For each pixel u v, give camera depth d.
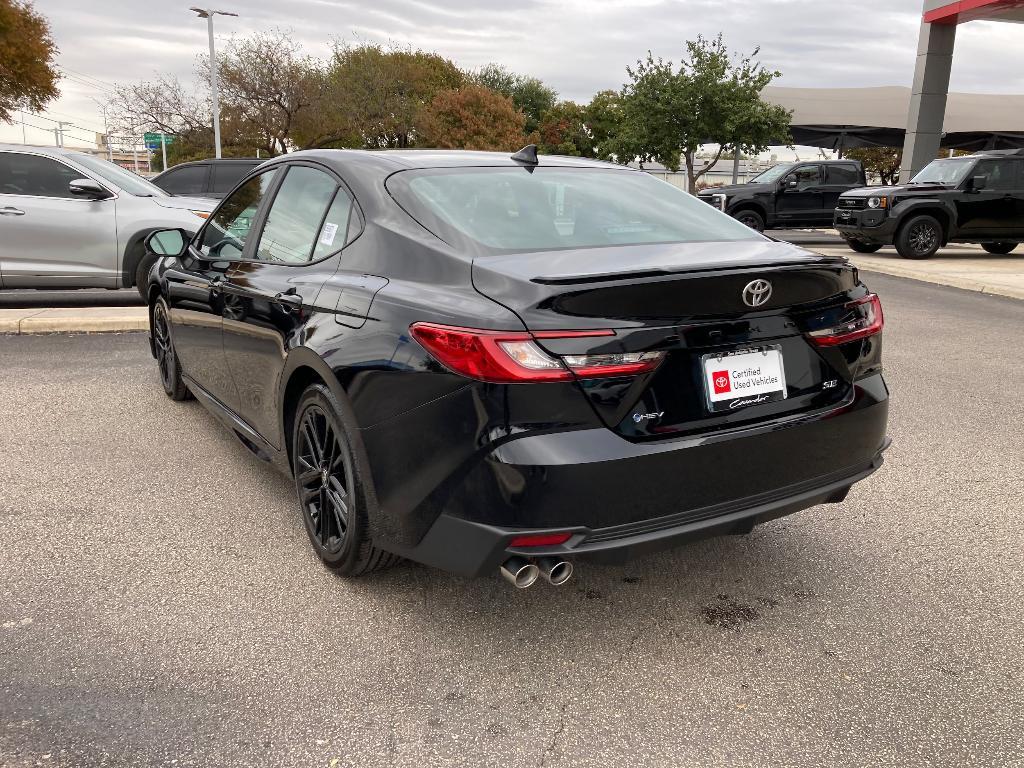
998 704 2.39
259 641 2.68
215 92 35.72
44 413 5.15
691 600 3.00
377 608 2.90
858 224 15.98
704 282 2.37
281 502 3.83
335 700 2.39
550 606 2.94
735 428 2.49
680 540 2.45
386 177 3.07
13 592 2.96
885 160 54.97
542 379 2.22
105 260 8.46
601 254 2.61
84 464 4.27
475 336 2.26
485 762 2.14
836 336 2.71
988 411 5.45
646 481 2.32
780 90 32.78
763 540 3.50
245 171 13.97
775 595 3.04
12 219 8.21
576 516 2.27
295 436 3.22
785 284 2.54
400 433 2.49
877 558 3.33
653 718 2.33
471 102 55.06
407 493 2.50
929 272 13.05
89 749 2.15
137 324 7.73
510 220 2.87
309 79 38.00
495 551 2.31
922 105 21.19
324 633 2.73
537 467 2.23
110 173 8.91
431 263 2.63
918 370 6.62
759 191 18.70
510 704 2.38
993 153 15.64
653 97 26.92
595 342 2.25
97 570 3.13
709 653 2.66
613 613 2.90
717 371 2.46
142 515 3.65
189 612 2.84
